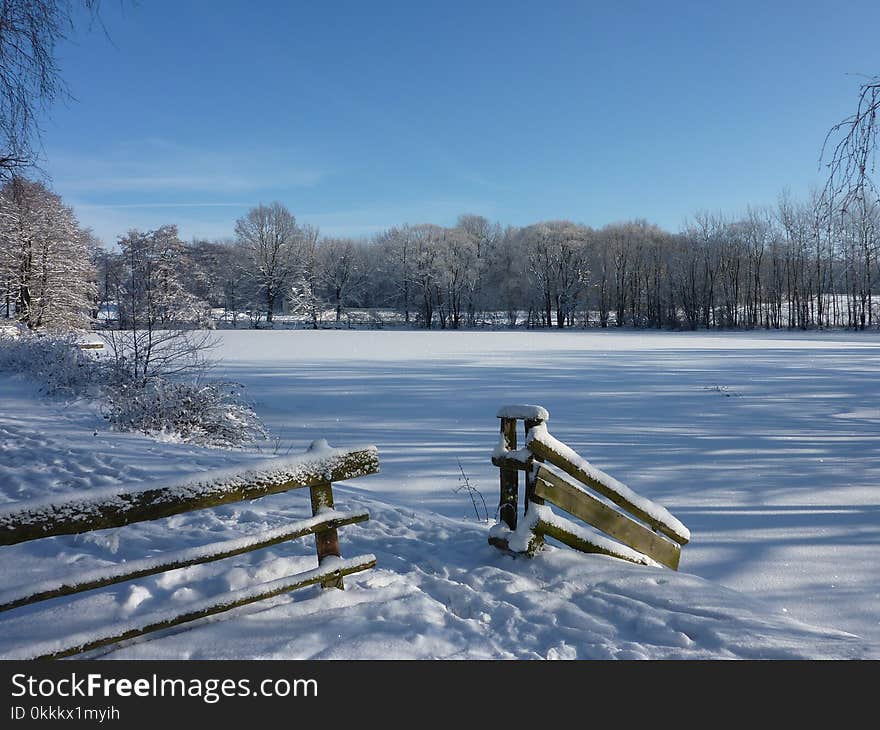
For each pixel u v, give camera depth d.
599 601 3.63
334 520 3.43
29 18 6.36
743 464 9.09
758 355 31.28
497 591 3.78
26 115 6.66
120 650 2.96
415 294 80.00
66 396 13.12
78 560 4.21
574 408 14.73
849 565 5.27
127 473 6.68
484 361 27.95
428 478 8.39
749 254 66.56
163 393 10.77
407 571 4.07
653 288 73.56
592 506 4.30
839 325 62.19
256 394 17.14
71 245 37.91
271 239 76.75
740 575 5.08
